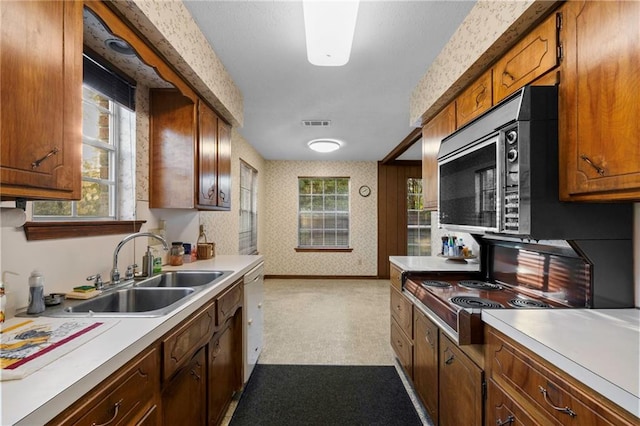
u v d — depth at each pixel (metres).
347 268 6.00
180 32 1.58
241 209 4.52
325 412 1.90
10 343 0.84
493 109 1.33
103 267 1.60
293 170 6.03
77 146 0.96
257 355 2.48
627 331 0.96
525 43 1.34
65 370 0.70
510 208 1.20
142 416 0.94
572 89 1.08
